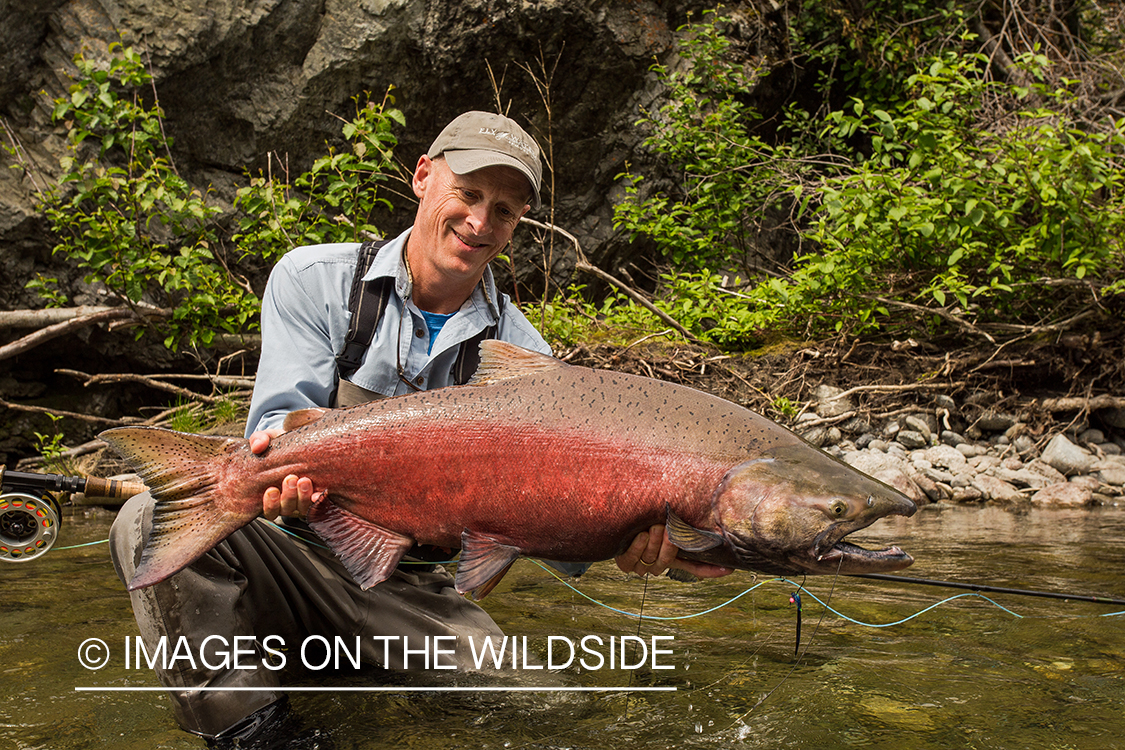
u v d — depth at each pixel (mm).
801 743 2166
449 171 2727
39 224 8133
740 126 9945
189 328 8320
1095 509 6324
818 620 3375
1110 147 8133
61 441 8281
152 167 7703
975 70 7922
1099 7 12391
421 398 2338
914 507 2176
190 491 2287
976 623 3305
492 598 3766
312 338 2779
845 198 7746
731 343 8938
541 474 2250
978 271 8023
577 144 10492
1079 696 2484
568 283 10625
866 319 8273
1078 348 7965
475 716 2381
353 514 2342
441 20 9430
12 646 3025
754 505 2160
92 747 2188
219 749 2188
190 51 8617
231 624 2389
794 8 12141
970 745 2139
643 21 10430
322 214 8008
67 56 8375
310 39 9219
